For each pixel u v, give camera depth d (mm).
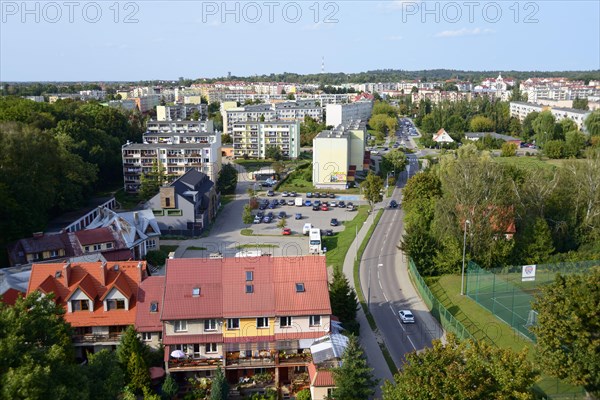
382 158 185125
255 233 117688
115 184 166750
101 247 91188
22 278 65812
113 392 37969
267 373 55656
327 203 145125
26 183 98188
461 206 87562
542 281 74500
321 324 55656
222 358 54562
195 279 57000
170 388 51312
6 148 96438
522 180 112312
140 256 97062
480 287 74625
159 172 150000
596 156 105375
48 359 35531
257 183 172250
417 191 118438
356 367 45969
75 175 123250
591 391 45750
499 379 37625
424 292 76938
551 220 97938
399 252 100125
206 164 156000
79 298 58188
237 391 53438
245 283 56844
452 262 85125
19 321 37062
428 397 37406
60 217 114188
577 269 76625
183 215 115000
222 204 145875
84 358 58344
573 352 46219
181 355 53438
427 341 64625
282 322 55219
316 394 48969
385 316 71938
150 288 59406
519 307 67000
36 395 31922
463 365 39312
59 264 61250
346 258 97062
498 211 88625
